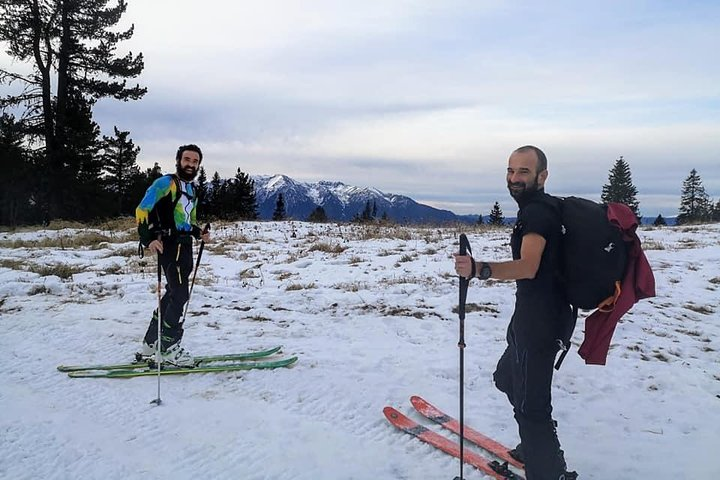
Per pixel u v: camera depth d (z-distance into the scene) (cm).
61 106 2478
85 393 475
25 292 859
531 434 300
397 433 412
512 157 311
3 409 436
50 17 2397
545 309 295
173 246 529
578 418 447
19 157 2639
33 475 342
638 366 564
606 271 285
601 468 363
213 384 501
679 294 884
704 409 462
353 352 597
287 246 1398
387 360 573
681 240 1529
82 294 859
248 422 424
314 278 994
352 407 457
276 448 383
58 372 525
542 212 291
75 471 348
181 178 535
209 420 427
